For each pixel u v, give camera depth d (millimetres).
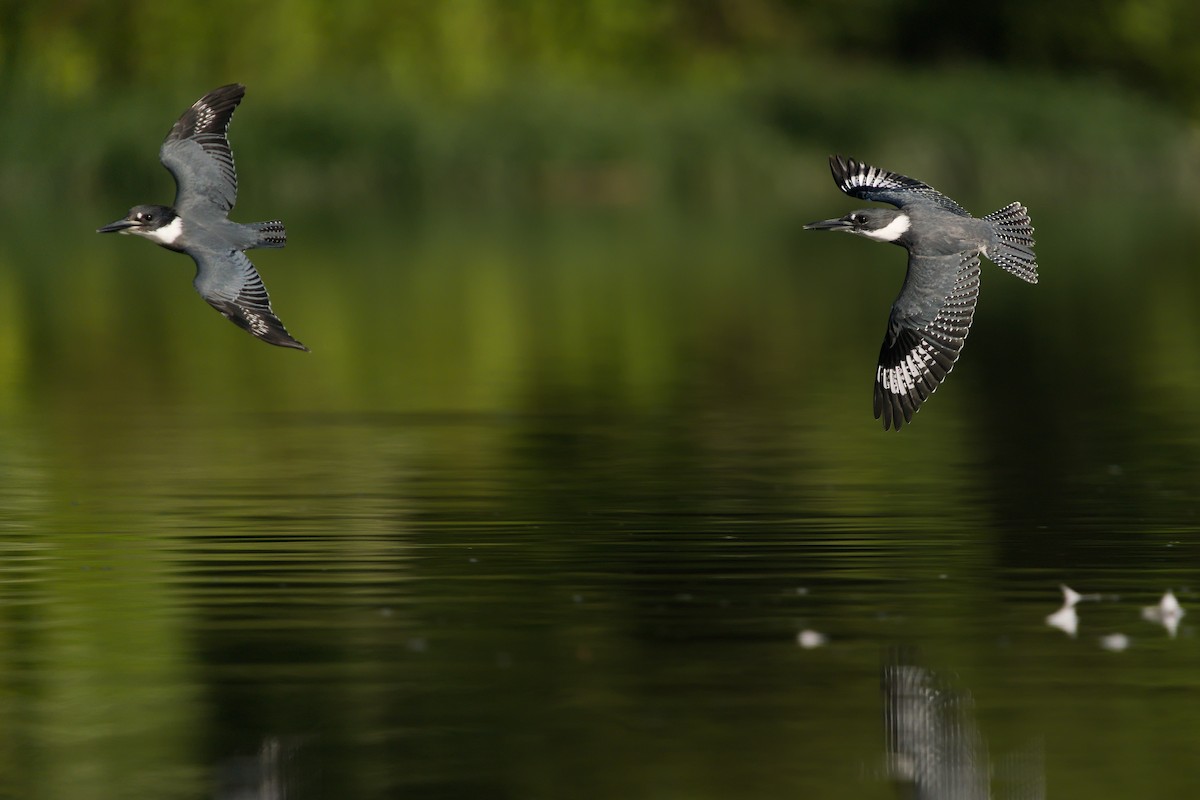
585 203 51875
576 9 60781
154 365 24141
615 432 18719
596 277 35500
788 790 8625
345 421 19500
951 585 12188
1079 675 10195
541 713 9633
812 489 15594
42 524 14305
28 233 42844
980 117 55344
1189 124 62875
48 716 9648
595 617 11422
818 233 44719
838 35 67188
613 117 53188
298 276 35438
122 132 46625
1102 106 57812
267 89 50156
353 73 52594
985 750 9062
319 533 13906
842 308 30641
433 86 52500
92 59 48375
